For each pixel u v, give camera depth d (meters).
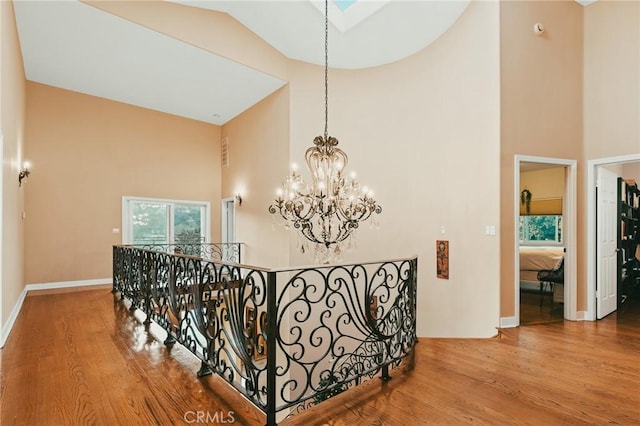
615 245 4.48
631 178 6.01
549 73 4.02
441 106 4.64
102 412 1.90
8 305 3.41
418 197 4.91
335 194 3.76
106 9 3.80
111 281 6.21
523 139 3.88
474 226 4.12
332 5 4.66
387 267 5.20
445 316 4.48
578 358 2.79
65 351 2.80
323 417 1.90
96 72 5.25
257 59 5.22
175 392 2.13
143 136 6.73
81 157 5.98
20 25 4.00
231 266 2.11
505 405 2.04
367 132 5.48
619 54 3.88
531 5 3.98
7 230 3.40
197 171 7.51
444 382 2.35
